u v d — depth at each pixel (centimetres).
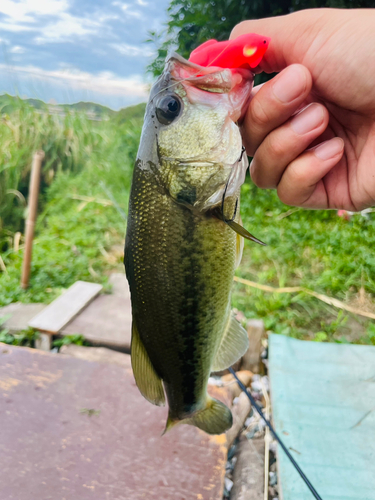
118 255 78
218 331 22
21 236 91
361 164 26
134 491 30
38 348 50
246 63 19
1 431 35
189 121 19
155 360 21
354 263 66
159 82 19
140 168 19
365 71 20
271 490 34
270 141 21
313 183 23
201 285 20
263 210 90
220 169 19
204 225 19
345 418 36
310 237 76
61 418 36
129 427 35
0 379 40
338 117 25
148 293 20
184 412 23
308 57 21
